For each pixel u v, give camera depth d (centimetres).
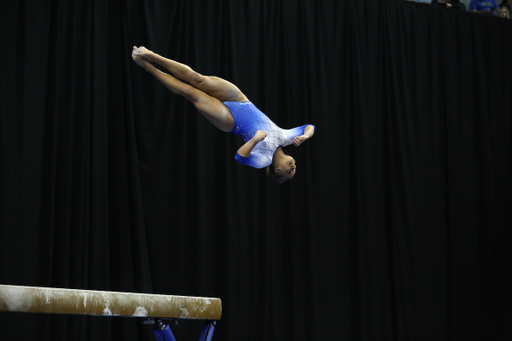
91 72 787
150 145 818
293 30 966
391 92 1023
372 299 946
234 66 886
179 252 805
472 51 1128
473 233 1072
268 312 852
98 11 800
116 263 765
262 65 913
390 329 956
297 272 898
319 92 962
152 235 799
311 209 921
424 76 1070
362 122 988
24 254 709
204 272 822
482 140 1102
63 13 787
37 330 698
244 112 555
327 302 915
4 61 745
